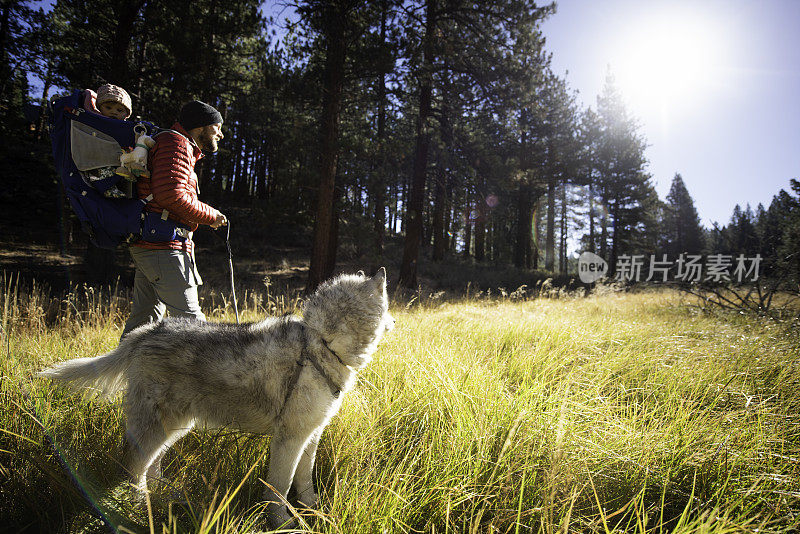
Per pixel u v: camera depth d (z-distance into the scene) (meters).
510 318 6.70
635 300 11.90
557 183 32.53
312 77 13.27
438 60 14.66
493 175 17.03
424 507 2.18
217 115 2.88
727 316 8.33
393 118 18.20
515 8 14.17
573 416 2.90
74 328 4.99
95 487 2.14
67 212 16.89
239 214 25.52
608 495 2.38
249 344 2.22
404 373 3.62
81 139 2.54
